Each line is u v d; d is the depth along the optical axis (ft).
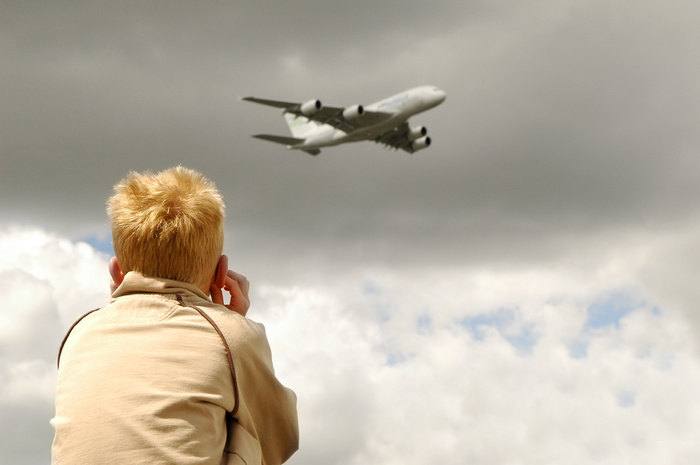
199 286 10.13
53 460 8.55
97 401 8.51
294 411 10.34
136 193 9.93
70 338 9.52
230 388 9.15
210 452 8.61
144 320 9.31
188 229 9.64
